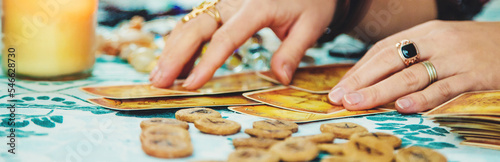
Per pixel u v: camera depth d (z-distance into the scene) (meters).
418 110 0.56
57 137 0.48
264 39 0.84
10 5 0.62
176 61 0.63
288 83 0.65
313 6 0.68
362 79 0.59
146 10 0.95
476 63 0.59
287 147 0.46
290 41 0.66
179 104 0.57
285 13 0.67
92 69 0.67
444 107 0.52
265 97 0.60
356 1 0.73
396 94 0.57
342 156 0.46
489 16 0.89
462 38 0.60
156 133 0.47
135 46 0.76
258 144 0.47
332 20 0.73
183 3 0.97
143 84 0.64
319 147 0.47
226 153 0.47
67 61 0.64
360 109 0.56
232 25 0.64
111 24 0.89
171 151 0.45
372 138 0.48
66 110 0.54
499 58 0.59
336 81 0.66
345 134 0.50
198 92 0.61
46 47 0.63
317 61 0.77
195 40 0.65
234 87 0.64
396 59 0.60
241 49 0.75
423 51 0.60
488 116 0.49
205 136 0.49
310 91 0.62
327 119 0.54
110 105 0.56
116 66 0.73
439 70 0.59
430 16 0.77
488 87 0.58
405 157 0.46
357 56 0.79
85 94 0.59
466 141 0.49
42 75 0.64
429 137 0.50
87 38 0.65
